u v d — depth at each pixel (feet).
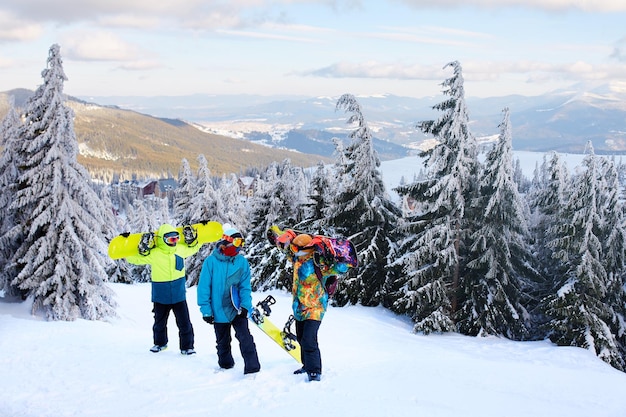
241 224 127.54
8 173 57.77
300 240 22.80
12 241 57.00
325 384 21.81
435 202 76.59
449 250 74.90
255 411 18.30
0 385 21.62
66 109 56.29
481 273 78.43
